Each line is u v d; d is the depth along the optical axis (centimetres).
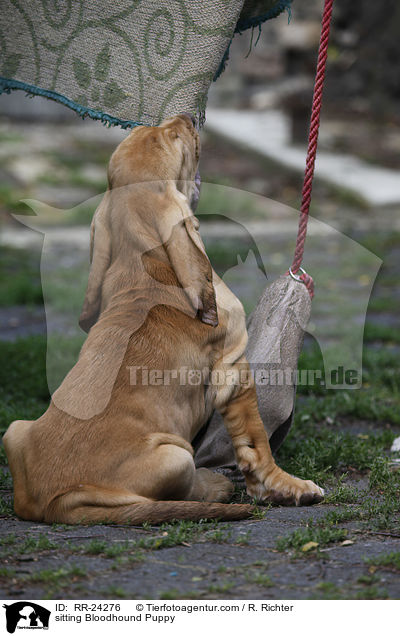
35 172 2058
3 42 464
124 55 459
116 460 391
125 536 373
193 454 443
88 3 457
